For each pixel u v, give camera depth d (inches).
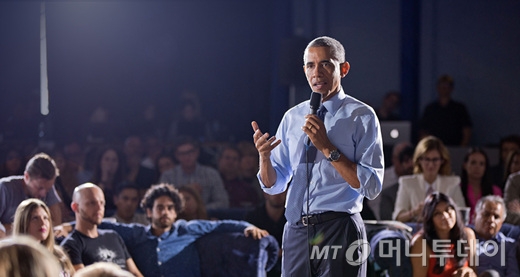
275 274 265.6
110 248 243.3
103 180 344.2
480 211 257.3
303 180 160.1
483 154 306.5
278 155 165.0
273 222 275.4
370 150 154.9
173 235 255.3
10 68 489.7
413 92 470.6
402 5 473.1
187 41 536.1
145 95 534.0
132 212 285.9
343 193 157.5
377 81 484.1
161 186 258.1
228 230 258.5
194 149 338.6
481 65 472.1
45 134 485.7
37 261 101.0
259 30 534.3
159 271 251.3
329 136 157.0
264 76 536.4
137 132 481.1
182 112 479.8
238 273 251.8
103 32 521.3
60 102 512.7
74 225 253.4
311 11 483.5
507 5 469.4
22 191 255.3
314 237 158.9
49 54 509.4
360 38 484.7
